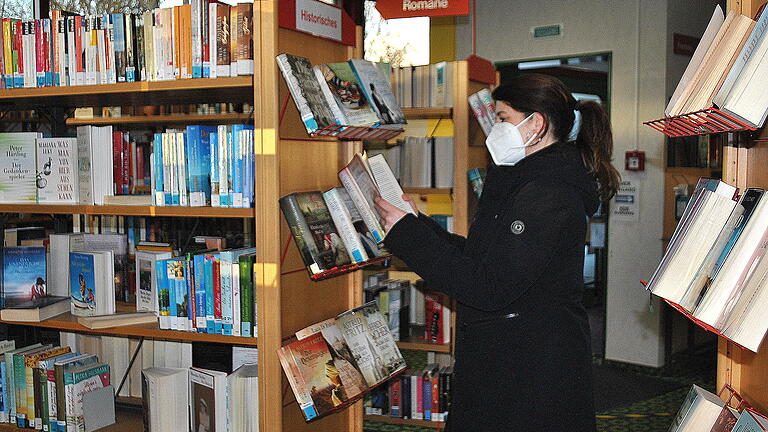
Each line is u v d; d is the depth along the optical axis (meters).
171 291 2.55
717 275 1.43
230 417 2.50
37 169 2.83
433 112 3.85
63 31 2.63
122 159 2.71
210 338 2.47
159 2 4.44
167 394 2.67
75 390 2.75
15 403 2.88
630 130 5.69
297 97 2.15
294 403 2.46
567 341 1.99
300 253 2.34
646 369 5.65
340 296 2.77
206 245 3.18
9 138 2.86
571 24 5.94
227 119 4.22
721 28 1.54
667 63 5.50
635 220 5.68
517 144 2.04
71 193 2.77
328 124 2.17
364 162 2.46
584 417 2.02
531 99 2.00
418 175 4.05
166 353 2.96
